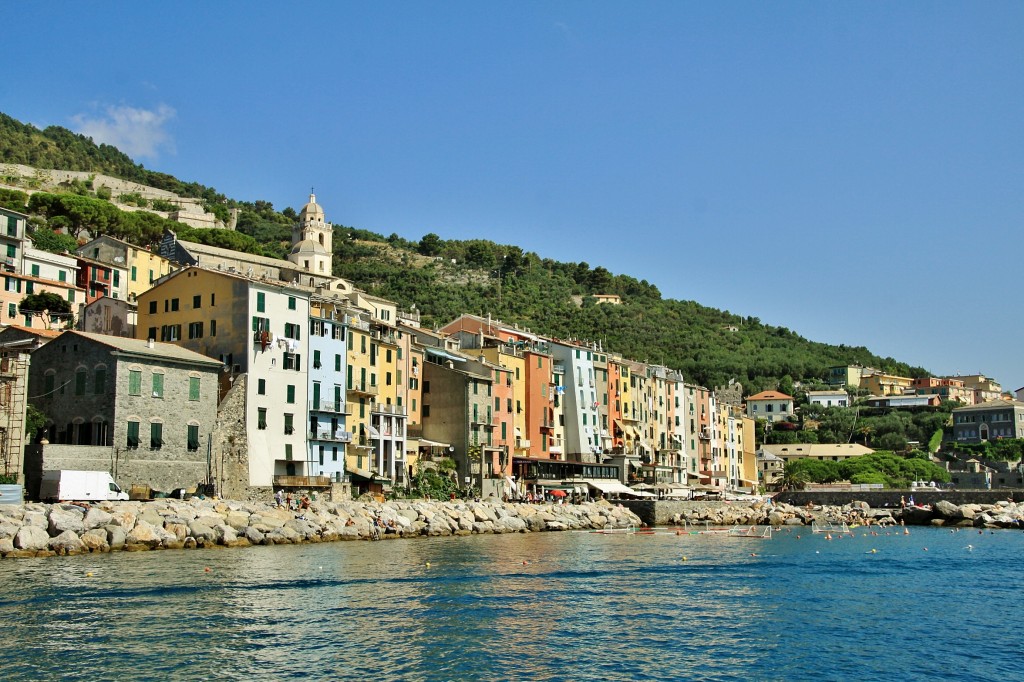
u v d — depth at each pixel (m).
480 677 44.28
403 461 133.25
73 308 148.00
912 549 107.81
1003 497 168.12
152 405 97.19
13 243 142.12
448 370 143.25
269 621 53.50
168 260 178.38
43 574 64.56
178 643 48.25
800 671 47.38
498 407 149.62
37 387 99.12
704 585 72.81
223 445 104.06
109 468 92.44
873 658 50.28
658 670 46.50
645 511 151.00
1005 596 70.69
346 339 123.06
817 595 69.75
